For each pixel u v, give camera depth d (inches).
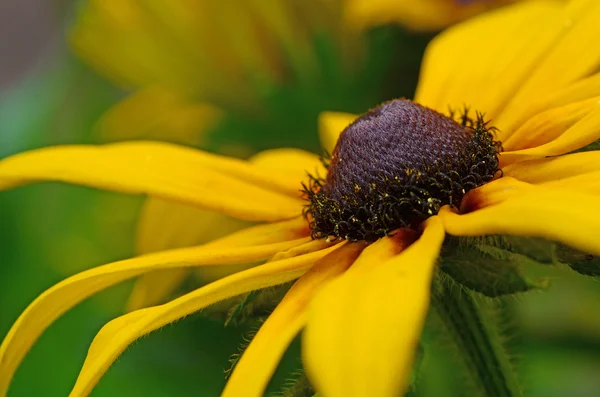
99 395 9.9
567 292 9.5
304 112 10.4
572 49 8.1
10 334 7.3
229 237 7.8
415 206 7.5
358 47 10.3
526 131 7.8
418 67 10.2
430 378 8.9
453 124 7.8
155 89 11.1
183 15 10.7
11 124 11.9
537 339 9.6
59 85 11.9
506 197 7.3
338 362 6.4
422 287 6.6
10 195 10.9
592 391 9.4
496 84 8.2
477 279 7.1
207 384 9.9
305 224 7.9
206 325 9.8
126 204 10.5
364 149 7.7
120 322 7.1
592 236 6.6
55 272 10.7
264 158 8.8
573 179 7.2
